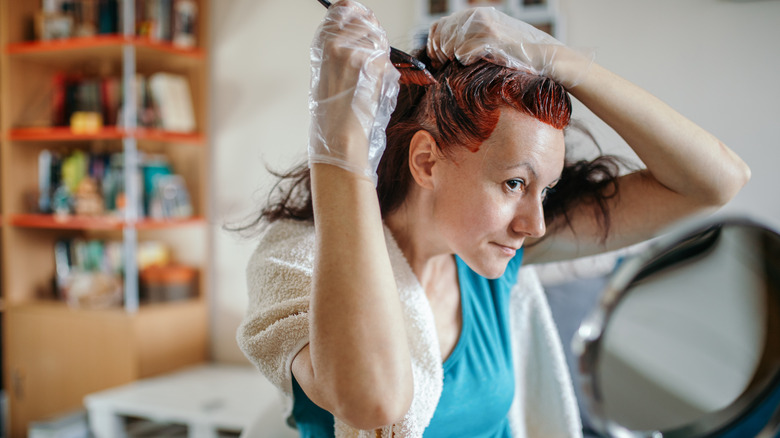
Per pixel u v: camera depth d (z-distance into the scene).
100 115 2.56
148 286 2.55
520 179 0.61
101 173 2.61
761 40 1.83
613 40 1.99
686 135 0.70
